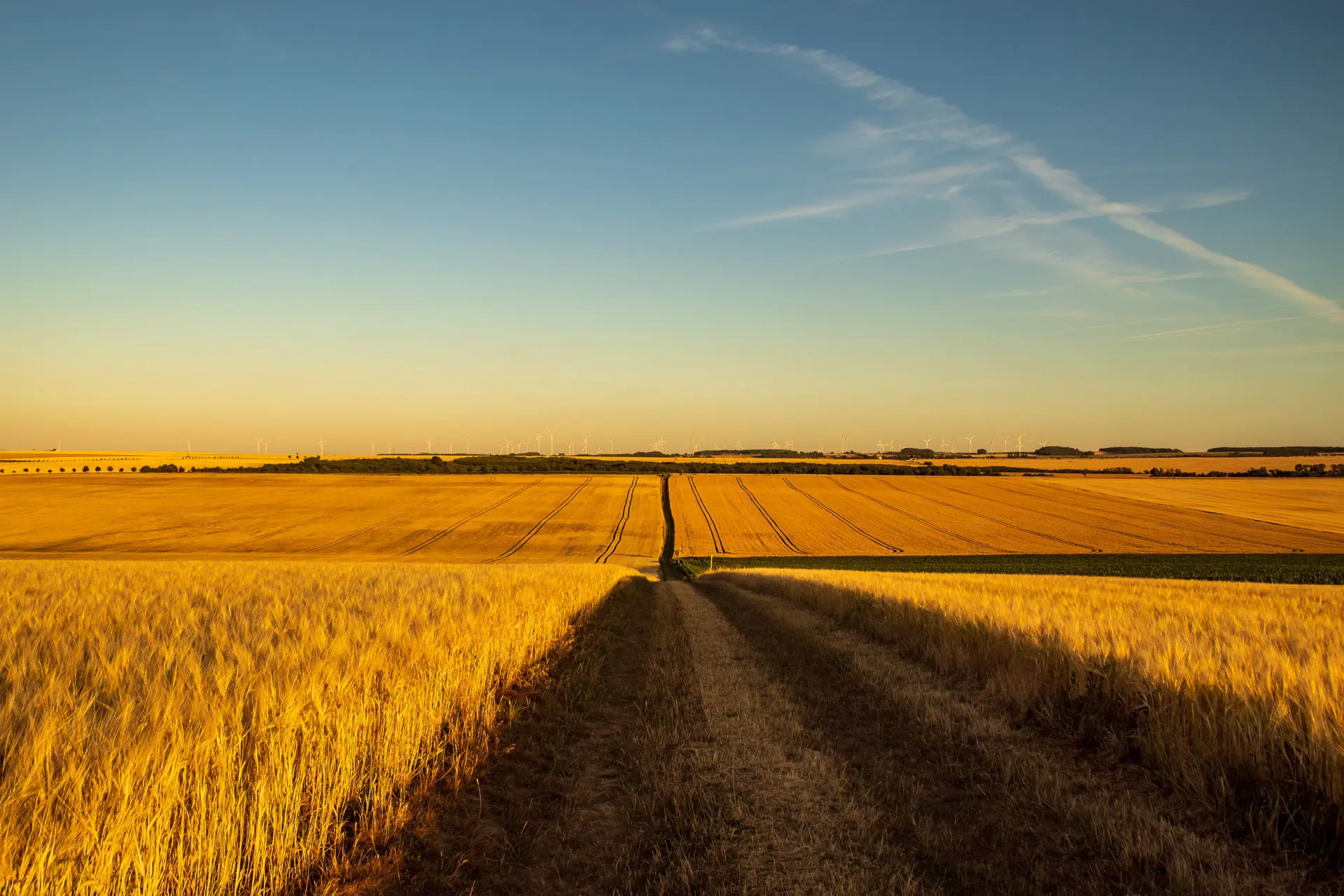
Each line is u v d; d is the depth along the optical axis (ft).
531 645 34.53
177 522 223.51
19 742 12.90
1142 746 18.45
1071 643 24.59
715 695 28.63
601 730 24.18
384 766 16.51
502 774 19.34
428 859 14.40
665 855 14.69
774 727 23.70
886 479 333.01
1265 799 14.90
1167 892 12.44
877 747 21.27
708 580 118.01
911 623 37.81
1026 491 299.79
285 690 17.21
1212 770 16.02
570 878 13.92
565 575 76.38
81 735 12.91
